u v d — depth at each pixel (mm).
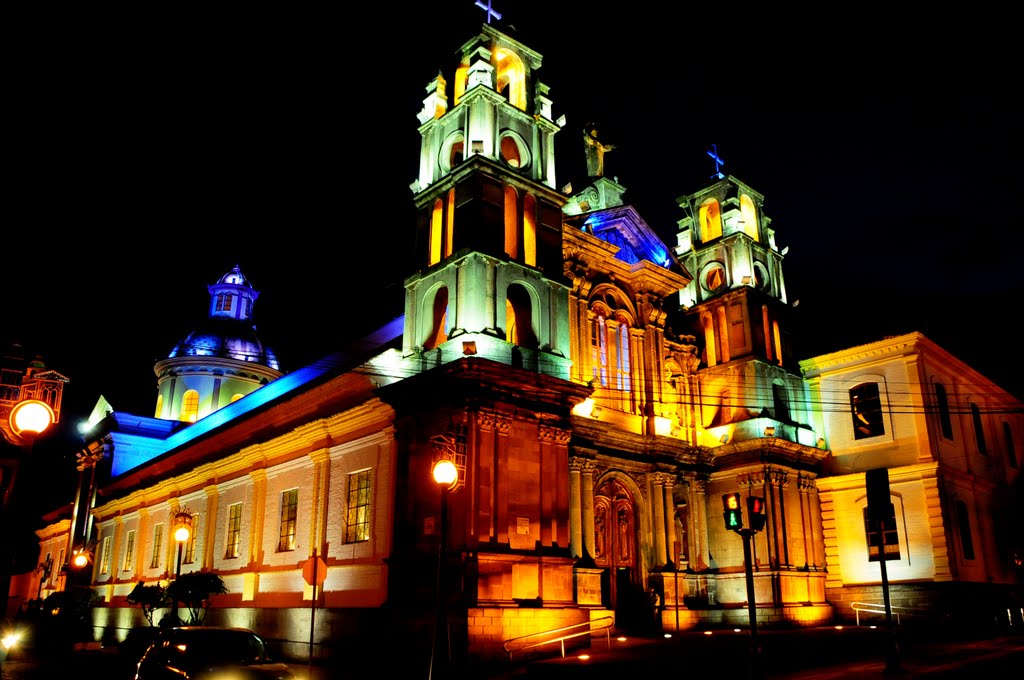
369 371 27953
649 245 35125
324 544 29031
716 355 37188
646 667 20891
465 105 28859
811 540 34625
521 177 28312
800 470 35062
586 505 28812
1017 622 34156
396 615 24250
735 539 33531
